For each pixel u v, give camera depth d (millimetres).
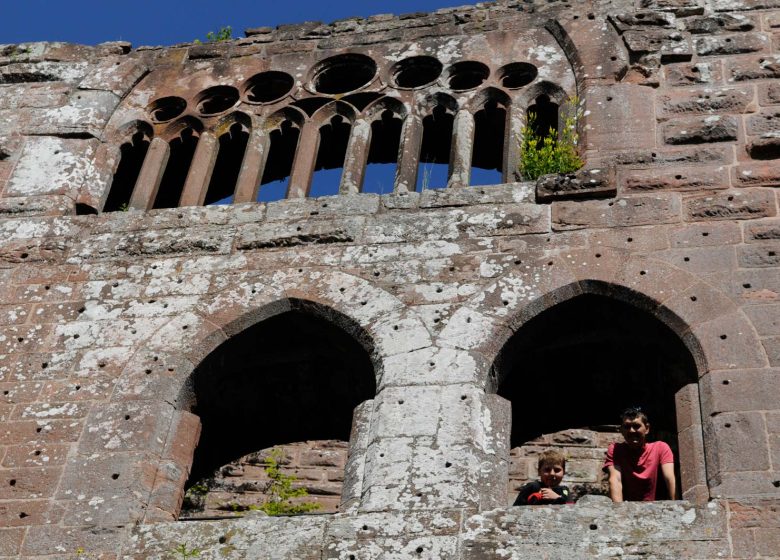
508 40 16984
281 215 15117
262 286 14234
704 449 11992
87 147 16750
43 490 12633
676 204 14117
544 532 11391
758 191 14078
